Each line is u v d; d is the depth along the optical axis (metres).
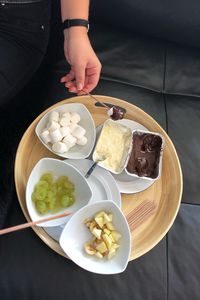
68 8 0.71
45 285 0.63
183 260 0.68
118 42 0.88
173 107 0.83
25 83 0.82
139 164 0.69
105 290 0.64
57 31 0.95
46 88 0.89
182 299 0.66
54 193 0.65
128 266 0.66
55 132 0.67
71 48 0.70
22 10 0.75
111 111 0.71
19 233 0.65
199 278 0.68
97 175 0.68
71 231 0.62
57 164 0.65
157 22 0.86
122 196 0.69
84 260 0.61
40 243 0.65
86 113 0.71
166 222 0.67
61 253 0.62
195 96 0.87
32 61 0.80
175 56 0.90
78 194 0.66
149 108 0.82
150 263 0.67
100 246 0.61
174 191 0.69
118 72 0.84
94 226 0.63
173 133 0.80
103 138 0.70
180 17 0.84
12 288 0.62
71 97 0.77
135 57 0.87
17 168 0.67
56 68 0.83
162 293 0.66
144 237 0.65
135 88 0.83
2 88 0.77
